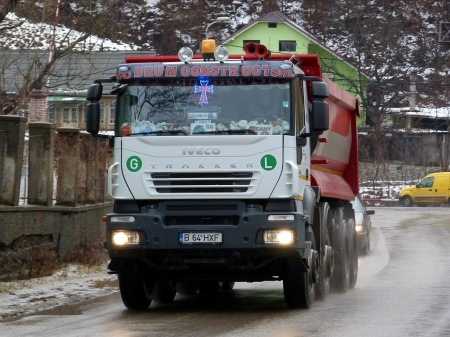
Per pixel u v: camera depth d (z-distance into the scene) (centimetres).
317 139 1953
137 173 1661
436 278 2433
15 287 2023
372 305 1811
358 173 2433
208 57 1728
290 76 1655
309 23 12419
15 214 2152
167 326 1509
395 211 6694
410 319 1575
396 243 3831
